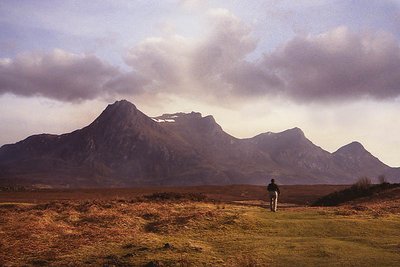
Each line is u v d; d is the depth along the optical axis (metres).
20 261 15.09
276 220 22.28
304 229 20.06
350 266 13.38
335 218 22.97
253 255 14.90
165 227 20.95
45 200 40.88
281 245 16.53
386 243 16.67
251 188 71.94
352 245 16.39
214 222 21.55
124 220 22.58
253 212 25.25
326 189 68.81
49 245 17.45
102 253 15.77
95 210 26.48
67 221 23.17
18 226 21.11
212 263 13.98
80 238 18.67
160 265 13.66
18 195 49.44
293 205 43.12
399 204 29.98
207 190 66.44
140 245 16.75
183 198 35.84
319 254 14.95
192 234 19.48
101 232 19.77
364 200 36.72
